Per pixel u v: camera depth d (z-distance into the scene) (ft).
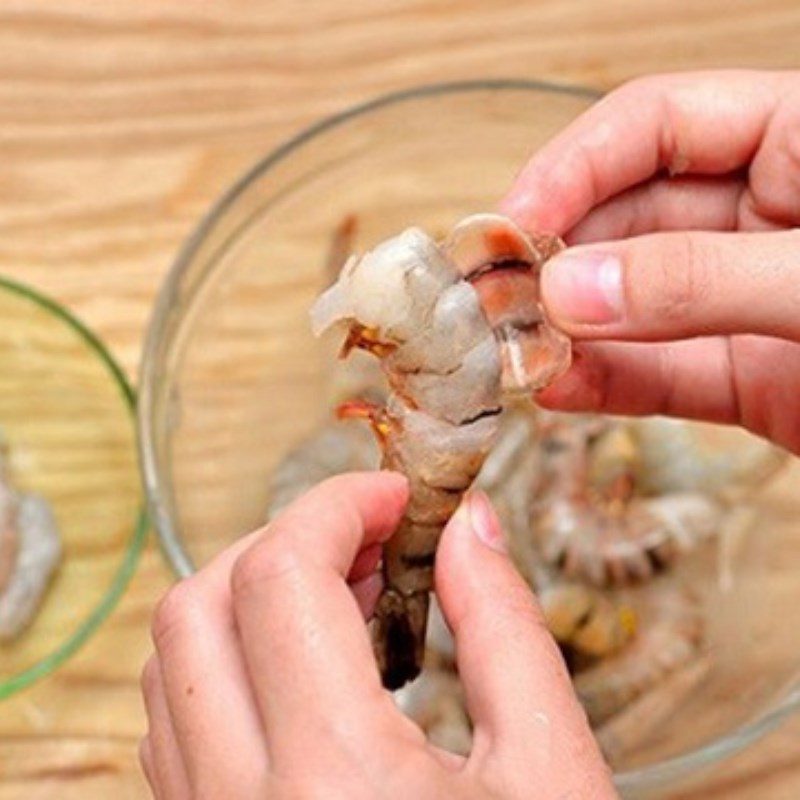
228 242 1.63
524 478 1.70
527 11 1.82
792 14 1.82
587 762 1.16
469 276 1.30
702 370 1.54
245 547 1.22
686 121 1.45
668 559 1.66
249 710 1.16
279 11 1.82
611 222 1.51
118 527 1.63
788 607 1.63
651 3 1.82
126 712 1.59
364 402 1.53
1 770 1.57
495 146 1.68
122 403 1.66
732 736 1.48
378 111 1.63
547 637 1.20
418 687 1.58
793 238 1.22
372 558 1.30
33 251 1.72
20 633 1.59
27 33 1.80
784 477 1.68
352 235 1.70
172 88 1.78
